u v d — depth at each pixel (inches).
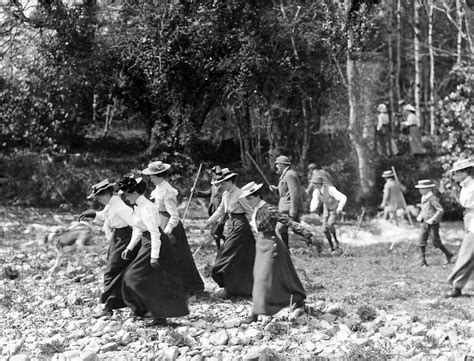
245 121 914.1
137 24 812.0
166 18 802.8
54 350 266.8
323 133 969.5
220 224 425.7
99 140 1024.2
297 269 457.7
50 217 722.8
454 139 775.1
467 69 796.6
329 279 442.6
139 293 293.9
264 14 825.5
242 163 947.3
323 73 855.7
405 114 1030.4
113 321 301.6
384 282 431.5
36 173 824.9
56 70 792.9
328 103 897.5
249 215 348.5
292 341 280.7
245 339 278.2
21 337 292.7
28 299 363.6
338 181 871.7
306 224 661.9
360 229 723.4
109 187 310.2
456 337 280.8
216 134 1005.8
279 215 306.3
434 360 251.9
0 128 871.7
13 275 426.0
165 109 881.5
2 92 793.6
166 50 800.9
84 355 247.8
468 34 912.3
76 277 416.5
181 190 826.8
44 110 815.1
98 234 601.6
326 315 315.3
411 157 967.6
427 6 1170.6
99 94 855.1
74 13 798.5
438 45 1301.7
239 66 812.0
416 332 291.3
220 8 816.9
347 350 265.7
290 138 912.3
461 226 800.3
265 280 303.1
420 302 367.2
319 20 836.0
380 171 908.6
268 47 831.7
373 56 1045.8
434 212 508.1
